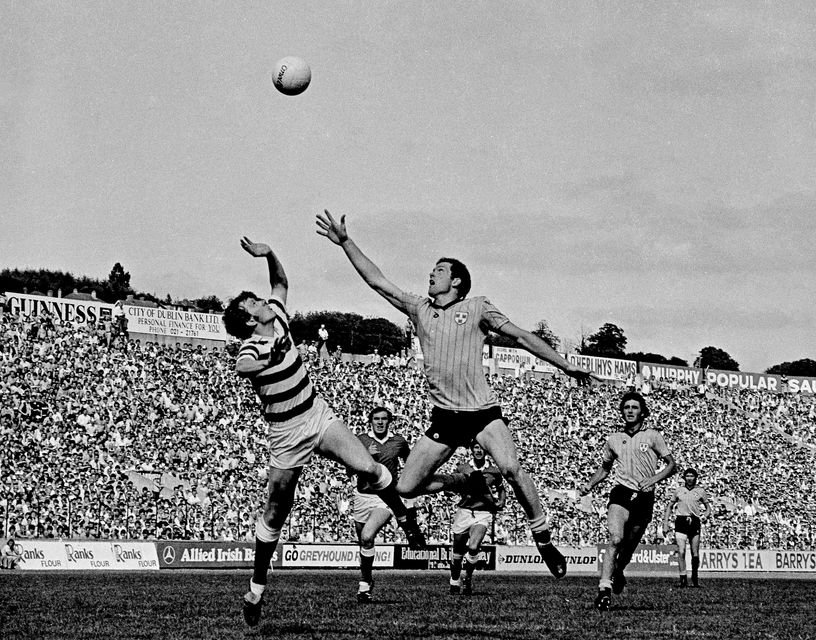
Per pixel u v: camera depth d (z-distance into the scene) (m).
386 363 52.47
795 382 66.94
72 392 39.81
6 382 38.56
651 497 14.34
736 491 49.91
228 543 31.03
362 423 45.62
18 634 8.53
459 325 9.03
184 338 49.69
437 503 38.12
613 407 54.94
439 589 17.80
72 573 25.81
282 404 8.78
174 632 8.75
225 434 40.72
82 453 36.09
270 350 8.65
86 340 43.78
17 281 85.06
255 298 8.76
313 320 88.69
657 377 62.47
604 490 46.56
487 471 16.47
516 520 39.75
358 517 14.10
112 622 9.69
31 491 32.91
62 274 89.94
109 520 33.25
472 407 9.08
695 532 22.80
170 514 34.44
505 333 8.97
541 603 13.63
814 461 54.97
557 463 47.28
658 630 9.81
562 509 42.84
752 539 45.38
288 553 31.80
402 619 10.46
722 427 56.41
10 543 27.47
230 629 9.07
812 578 31.27
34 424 36.88
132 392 41.31
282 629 9.09
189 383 43.09
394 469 14.61
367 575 13.66
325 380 47.81
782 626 10.71
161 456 38.03
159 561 29.73
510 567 34.50
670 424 55.00
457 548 16.31
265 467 39.53
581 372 8.88
